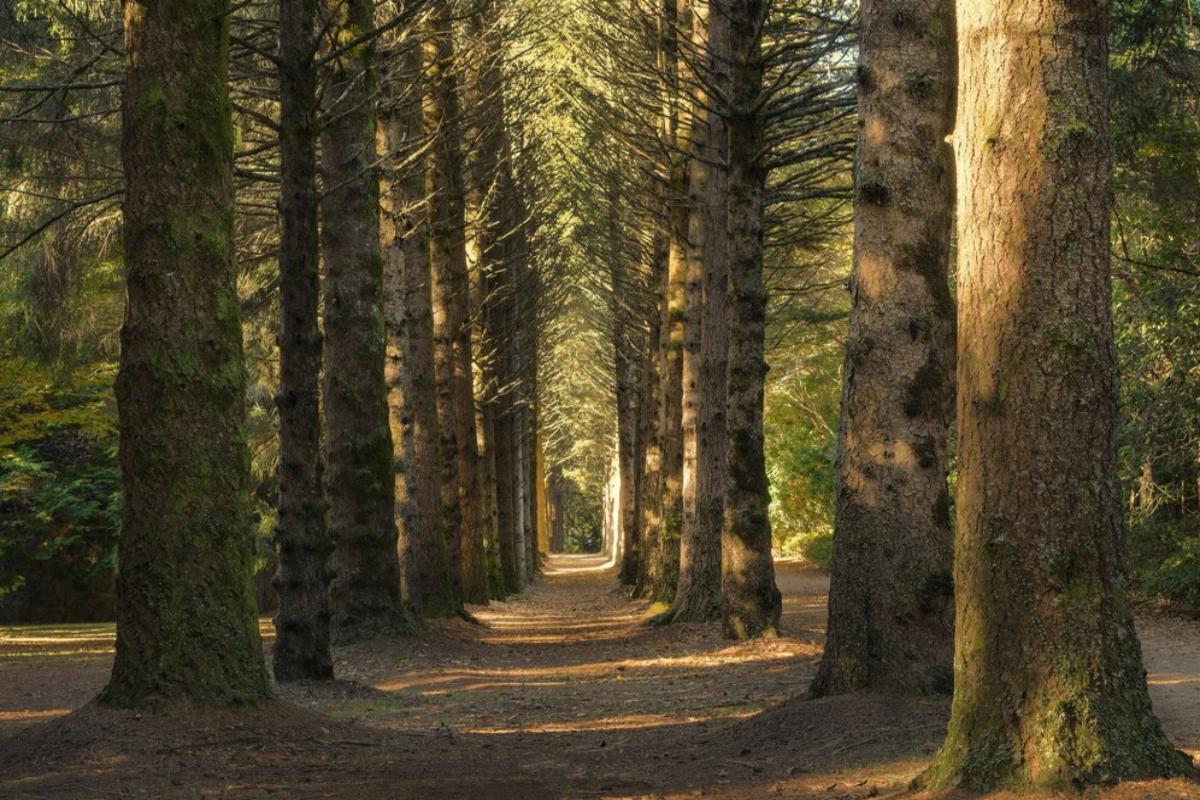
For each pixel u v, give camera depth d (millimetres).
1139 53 16766
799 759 7203
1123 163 19672
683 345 21922
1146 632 17859
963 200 5488
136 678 8016
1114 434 5262
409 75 16359
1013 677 5172
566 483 113812
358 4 14945
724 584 16250
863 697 8141
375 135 15398
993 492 5277
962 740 5340
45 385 22547
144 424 8211
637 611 26094
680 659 15234
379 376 15953
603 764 7734
